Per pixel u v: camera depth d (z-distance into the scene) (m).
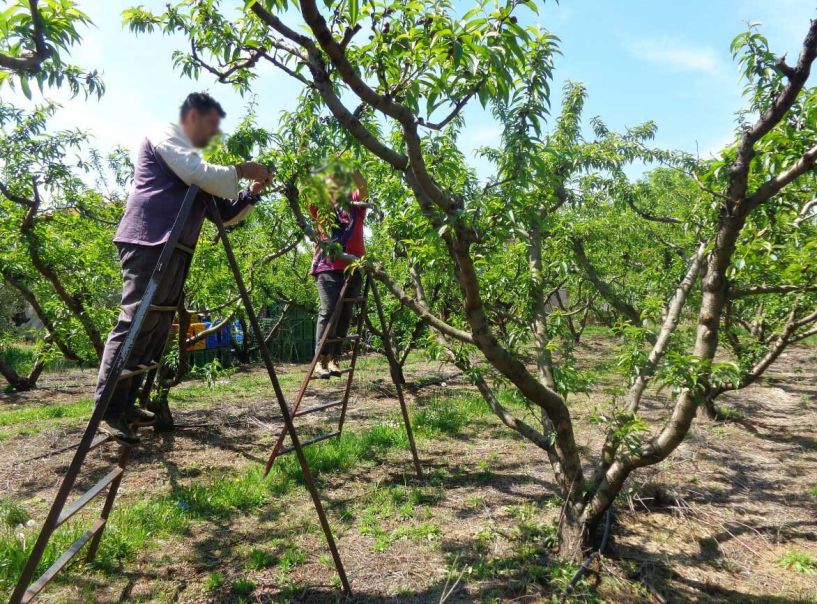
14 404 9.40
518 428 4.62
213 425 7.52
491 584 3.72
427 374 11.51
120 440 3.17
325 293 5.49
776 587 3.79
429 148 4.62
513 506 4.89
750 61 3.57
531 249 5.24
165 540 4.33
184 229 3.11
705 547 4.30
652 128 7.82
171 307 3.18
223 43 3.55
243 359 13.77
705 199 4.38
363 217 5.47
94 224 7.37
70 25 3.07
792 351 14.16
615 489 3.86
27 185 6.82
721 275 3.40
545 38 3.21
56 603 3.47
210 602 3.56
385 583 3.77
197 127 2.92
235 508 4.89
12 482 5.47
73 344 7.09
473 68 2.47
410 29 2.69
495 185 3.24
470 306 3.43
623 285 9.34
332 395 9.55
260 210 6.81
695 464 6.00
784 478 5.68
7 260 6.98
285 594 3.63
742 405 8.66
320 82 2.70
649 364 4.10
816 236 4.11
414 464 5.83
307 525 4.58
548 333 5.09
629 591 3.65
